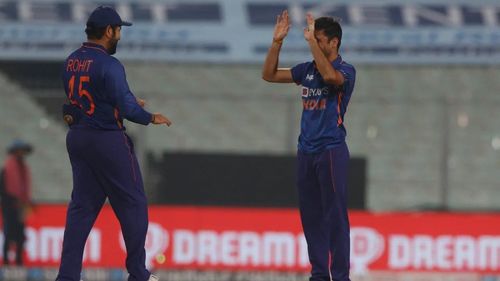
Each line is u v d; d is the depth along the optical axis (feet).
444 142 195.62
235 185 189.26
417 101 195.93
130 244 89.20
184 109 216.33
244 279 178.19
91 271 176.76
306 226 94.68
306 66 92.79
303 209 94.27
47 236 180.65
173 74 224.53
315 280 94.43
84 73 86.17
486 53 228.84
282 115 216.74
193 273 178.09
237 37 228.02
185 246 178.50
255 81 223.30
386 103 214.28
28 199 180.75
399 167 212.64
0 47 222.89
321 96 90.99
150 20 230.07
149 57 224.12
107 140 87.10
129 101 84.84
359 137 215.92
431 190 210.79
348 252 92.12
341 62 91.56
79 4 232.73
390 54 227.20
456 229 177.99
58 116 217.97
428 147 214.90
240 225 178.50
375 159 213.66
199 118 215.92
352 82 90.89
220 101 216.74
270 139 214.90
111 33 87.45
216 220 178.60
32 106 218.38
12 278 179.73
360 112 219.00
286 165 189.47
